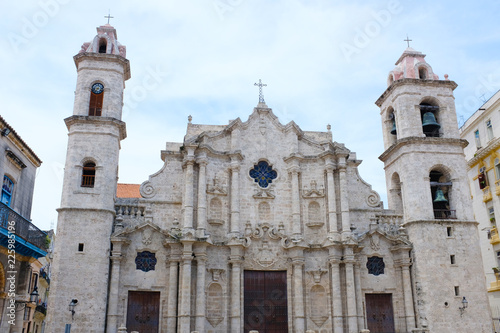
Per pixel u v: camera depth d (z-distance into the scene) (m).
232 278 37.81
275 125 43.50
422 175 40.16
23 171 39.06
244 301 38.38
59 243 35.00
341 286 38.56
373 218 40.97
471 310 37.22
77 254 34.91
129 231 36.75
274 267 39.19
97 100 40.06
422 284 37.62
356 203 42.09
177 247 37.00
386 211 42.03
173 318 35.47
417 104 42.38
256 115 43.53
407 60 44.75
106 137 38.19
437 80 43.00
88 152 37.62
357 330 37.00
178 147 41.81
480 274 38.31
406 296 38.22
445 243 38.62
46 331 33.09
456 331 36.53
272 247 39.59
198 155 40.09
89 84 39.84
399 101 42.72
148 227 37.47
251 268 38.94
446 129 42.09
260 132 43.00
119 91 40.47
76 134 37.91
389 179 43.97
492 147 48.06
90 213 36.00
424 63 44.19
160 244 37.53
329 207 40.22
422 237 38.50
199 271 36.88
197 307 36.06
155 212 39.09
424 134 41.75
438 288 37.34
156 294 36.81
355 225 41.34
